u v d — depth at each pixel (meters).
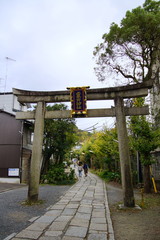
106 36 13.09
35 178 8.19
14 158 15.59
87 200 8.98
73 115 8.60
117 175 16.31
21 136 15.96
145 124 10.61
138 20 11.16
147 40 12.03
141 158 11.05
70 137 17.41
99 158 25.16
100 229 5.11
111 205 8.16
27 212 6.60
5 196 9.32
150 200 8.80
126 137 7.91
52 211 6.86
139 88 8.16
